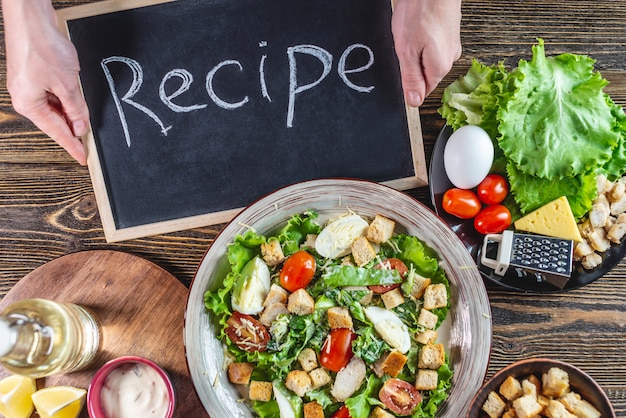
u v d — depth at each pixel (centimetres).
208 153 82
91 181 84
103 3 81
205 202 82
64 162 84
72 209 84
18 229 84
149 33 82
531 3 84
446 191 81
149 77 82
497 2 84
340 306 77
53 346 76
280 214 79
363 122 82
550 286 79
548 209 80
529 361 73
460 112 80
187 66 82
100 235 84
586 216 81
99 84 82
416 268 79
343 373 77
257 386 77
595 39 84
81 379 81
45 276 81
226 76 82
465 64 84
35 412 80
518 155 78
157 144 82
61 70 79
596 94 78
